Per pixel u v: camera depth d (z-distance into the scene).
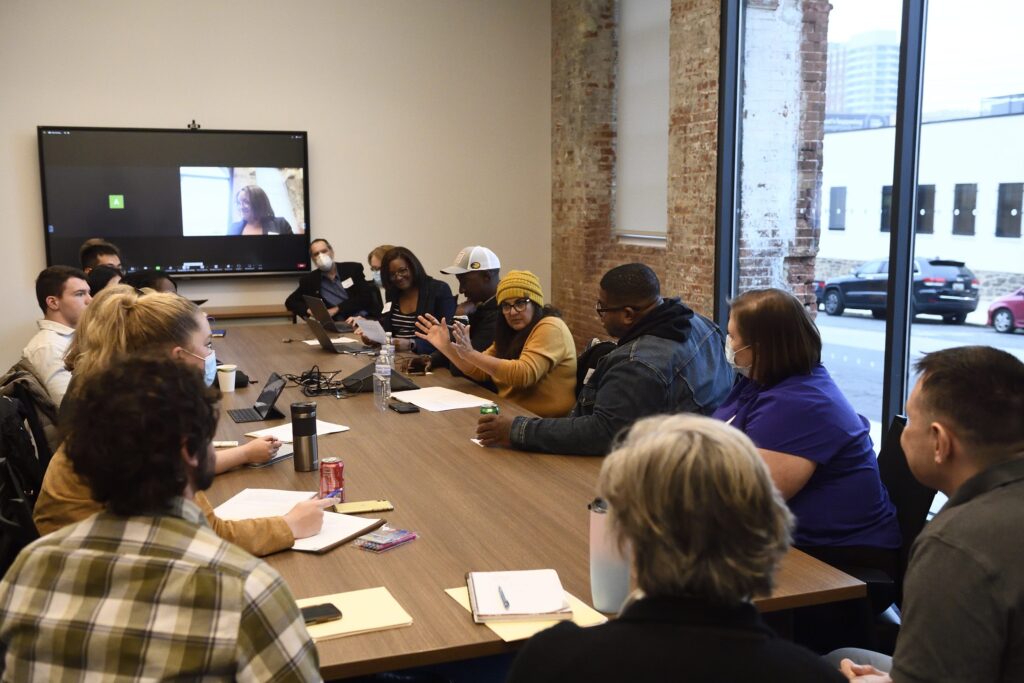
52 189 6.34
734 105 5.32
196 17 6.62
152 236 6.62
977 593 1.24
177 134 6.58
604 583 1.61
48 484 1.84
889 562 2.19
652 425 1.08
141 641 1.10
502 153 7.56
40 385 2.97
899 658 1.31
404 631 1.56
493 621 1.59
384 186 7.27
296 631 1.16
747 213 5.28
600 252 7.25
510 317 3.56
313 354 4.67
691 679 0.92
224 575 1.12
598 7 6.91
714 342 2.83
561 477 2.45
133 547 1.13
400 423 3.09
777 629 1.83
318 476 2.47
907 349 4.18
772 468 2.15
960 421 1.37
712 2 5.28
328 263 6.48
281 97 6.90
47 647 1.12
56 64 6.33
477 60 7.39
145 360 1.19
